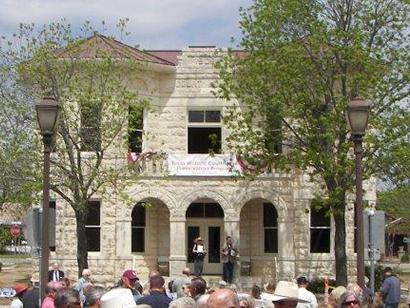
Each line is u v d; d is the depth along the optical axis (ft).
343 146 121.08
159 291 49.47
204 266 155.84
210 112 154.92
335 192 120.37
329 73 123.95
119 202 147.13
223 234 155.74
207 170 149.28
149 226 152.97
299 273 148.15
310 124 124.16
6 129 125.90
